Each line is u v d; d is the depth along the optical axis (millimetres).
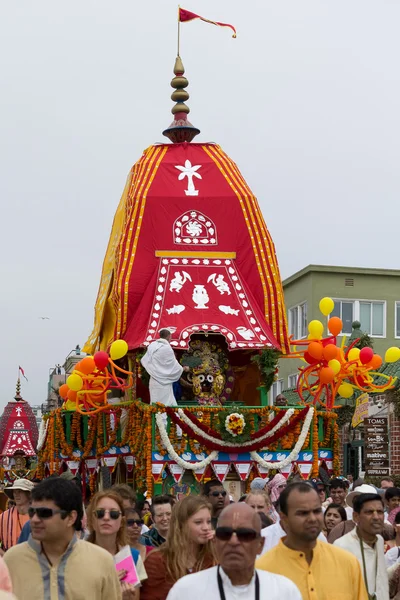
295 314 51844
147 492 25016
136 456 25969
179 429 25500
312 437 26359
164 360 25500
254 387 29812
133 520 12617
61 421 30438
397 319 50375
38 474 32688
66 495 8984
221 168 29188
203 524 10469
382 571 11789
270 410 26000
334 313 49969
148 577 10523
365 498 11742
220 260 28188
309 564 9188
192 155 29406
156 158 29312
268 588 8039
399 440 34750
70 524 9039
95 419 28547
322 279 49844
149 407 25250
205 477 25688
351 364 27156
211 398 28141
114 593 9172
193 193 28516
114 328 28453
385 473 32469
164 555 10500
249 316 27734
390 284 50500
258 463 25938
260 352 27688
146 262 27859
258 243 28422
